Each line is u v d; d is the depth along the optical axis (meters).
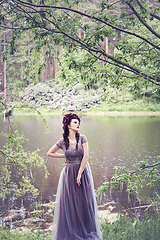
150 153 9.66
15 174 6.67
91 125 19.38
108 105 30.33
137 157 9.02
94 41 3.91
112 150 10.35
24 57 4.51
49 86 32.25
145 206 4.67
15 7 3.77
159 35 4.05
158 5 3.97
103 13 4.05
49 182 6.23
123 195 5.30
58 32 3.90
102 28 3.65
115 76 4.15
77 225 2.63
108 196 5.27
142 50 3.98
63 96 31.20
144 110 28.91
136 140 12.70
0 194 4.02
